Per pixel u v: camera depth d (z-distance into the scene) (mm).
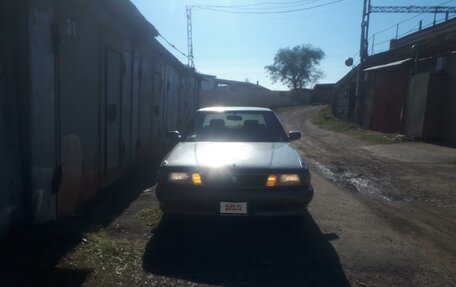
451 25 20891
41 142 3828
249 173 3895
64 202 4453
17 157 3580
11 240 3434
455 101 13516
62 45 4254
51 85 4016
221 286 3045
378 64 22141
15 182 3551
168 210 4000
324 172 8562
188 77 15828
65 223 4164
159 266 3363
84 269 3186
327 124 24141
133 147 7656
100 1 5066
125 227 4355
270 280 3170
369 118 21578
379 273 3361
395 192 6676
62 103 4312
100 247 3627
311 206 5535
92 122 5324
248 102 49125
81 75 4859
